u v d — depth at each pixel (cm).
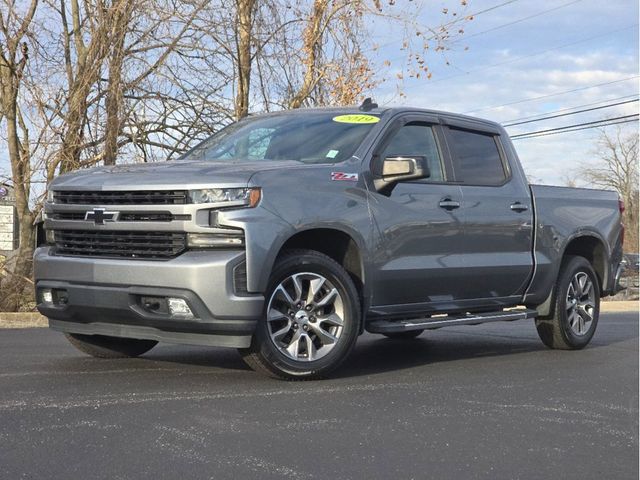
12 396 484
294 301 545
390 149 626
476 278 672
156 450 379
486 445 411
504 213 698
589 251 837
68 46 1250
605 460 392
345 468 364
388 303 611
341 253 588
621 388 576
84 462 360
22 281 1116
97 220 538
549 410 495
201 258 505
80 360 631
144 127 1307
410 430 434
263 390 518
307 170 559
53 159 1179
